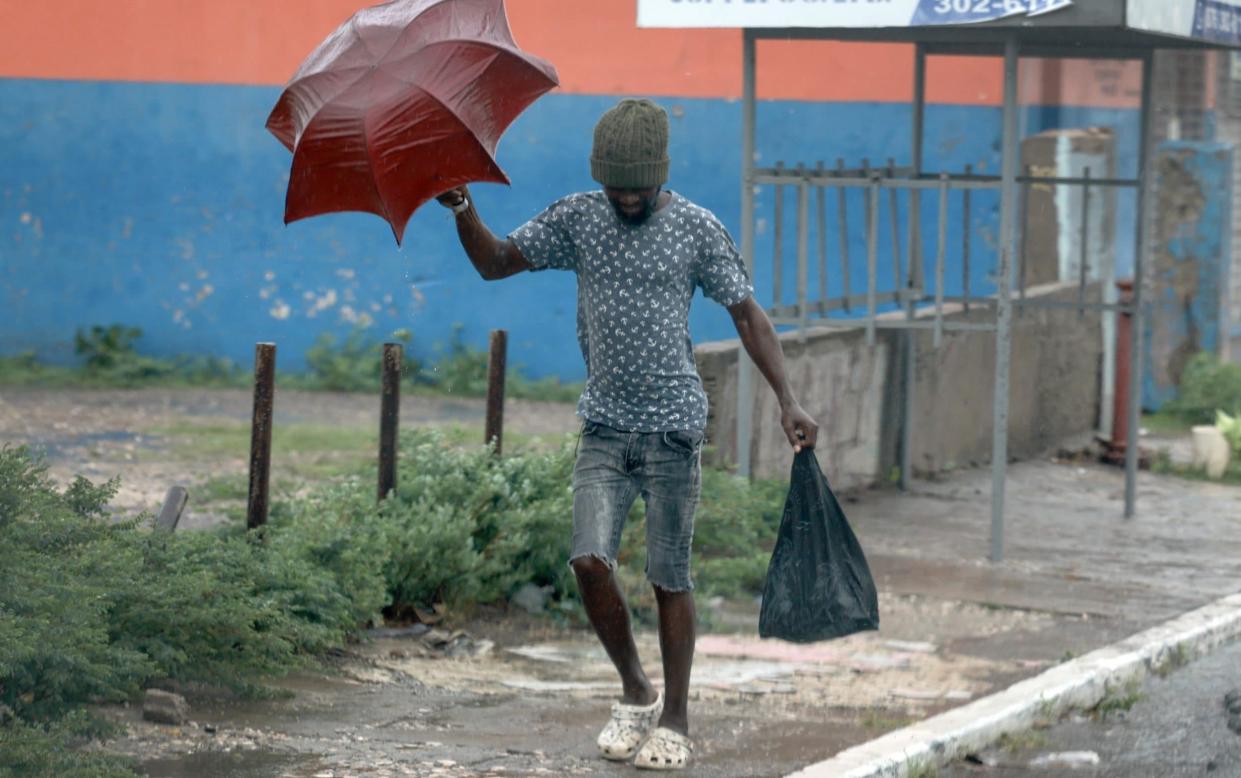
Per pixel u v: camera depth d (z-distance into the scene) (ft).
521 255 26.78
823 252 56.59
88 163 85.87
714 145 83.82
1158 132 87.10
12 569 25.68
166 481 56.34
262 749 27.25
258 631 31.24
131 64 85.30
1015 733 32.45
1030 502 60.75
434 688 32.86
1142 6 46.44
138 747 26.63
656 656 36.94
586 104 83.56
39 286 86.43
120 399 77.77
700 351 52.34
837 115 84.38
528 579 40.88
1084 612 43.34
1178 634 40.14
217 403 77.56
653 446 26.86
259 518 36.22
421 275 85.20
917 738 29.94
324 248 85.46
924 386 63.46
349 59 24.00
